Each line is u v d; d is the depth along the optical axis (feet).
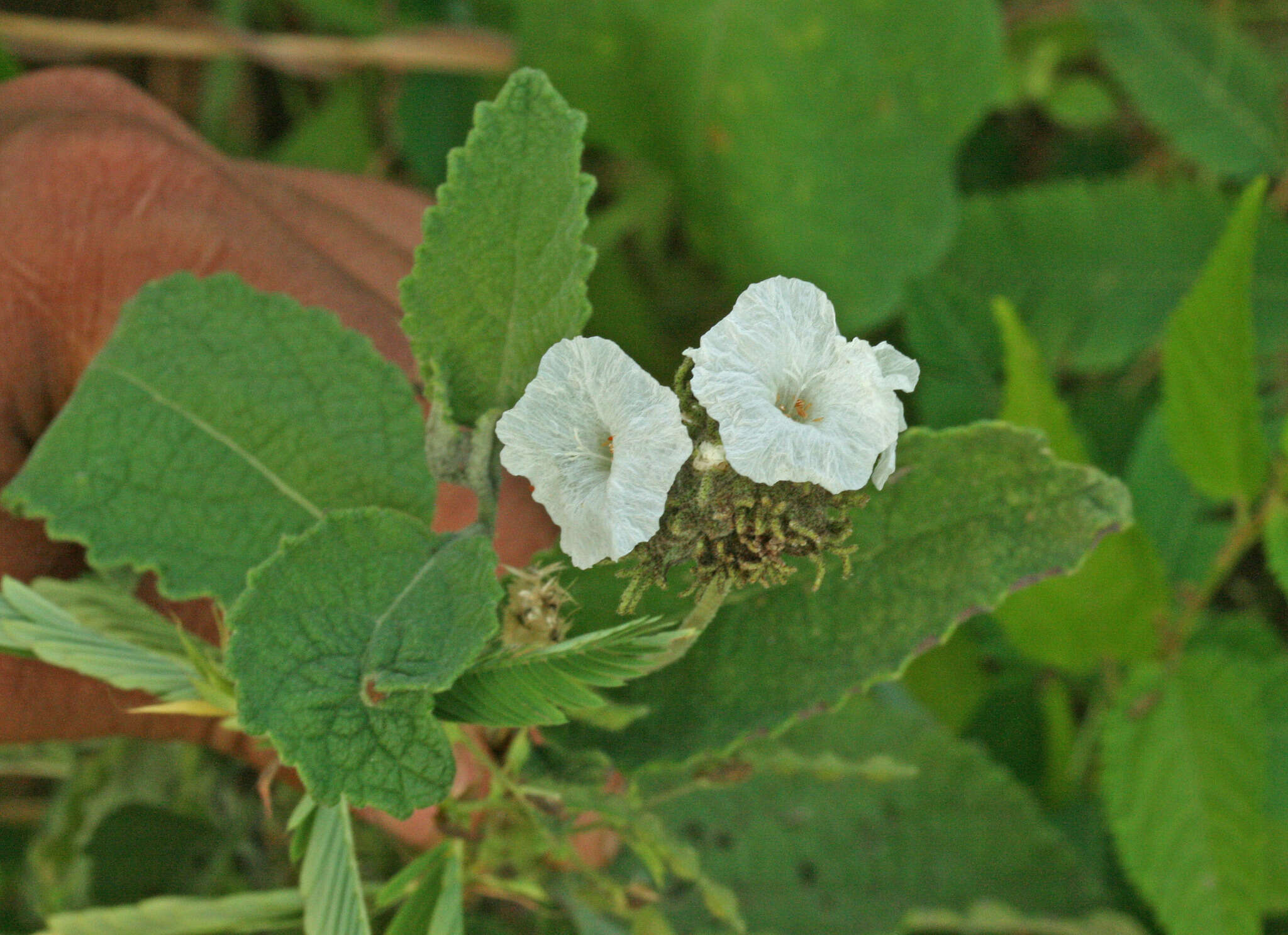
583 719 1.49
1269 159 2.89
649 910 1.56
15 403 1.64
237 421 1.42
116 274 1.66
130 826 1.96
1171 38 2.97
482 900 1.82
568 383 1.31
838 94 2.72
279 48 2.93
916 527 1.46
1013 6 3.15
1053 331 2.79
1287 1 3.10
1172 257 2.81
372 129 3.12
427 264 1.35
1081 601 2.04
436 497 1.42
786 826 1.97
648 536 1.28
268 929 1.58
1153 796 2.05
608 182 3.18
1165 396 1.98
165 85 3.15
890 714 2.02
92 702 1.61
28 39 2.87
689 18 2.70
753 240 2.86
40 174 1.67
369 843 1.76
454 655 1.31
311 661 1.31
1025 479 1.44
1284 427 1.96
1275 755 2.16
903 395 2.72
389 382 1.43
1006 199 2.85
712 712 1.49
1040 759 2.52
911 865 1.97
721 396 1.29
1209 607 2.85
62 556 1.59
